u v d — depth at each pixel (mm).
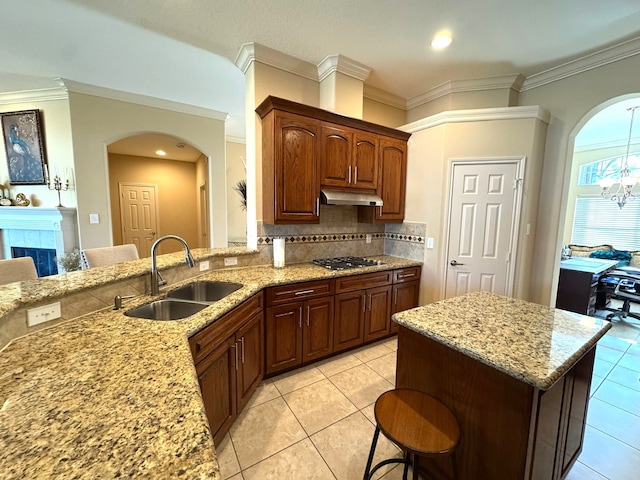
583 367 1403
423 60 2672
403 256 3447
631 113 3898
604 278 4051
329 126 2648
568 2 1906
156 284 1780
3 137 3777
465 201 2943
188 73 3062
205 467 561
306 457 1604
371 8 1988
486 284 2947
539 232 2953
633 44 2338
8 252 4078
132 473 542
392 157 3168
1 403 757
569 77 2734
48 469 547
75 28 2279
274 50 2521
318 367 2514
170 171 6531
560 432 1296
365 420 1887
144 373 917
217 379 1555
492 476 1172
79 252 3604
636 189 5176
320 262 2961
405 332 1529
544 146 2877
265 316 2207
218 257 2498
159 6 2008
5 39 2447
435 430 1138
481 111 2812
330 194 2664
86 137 3498
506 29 2213
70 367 951
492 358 1107
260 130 2596
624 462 1601
